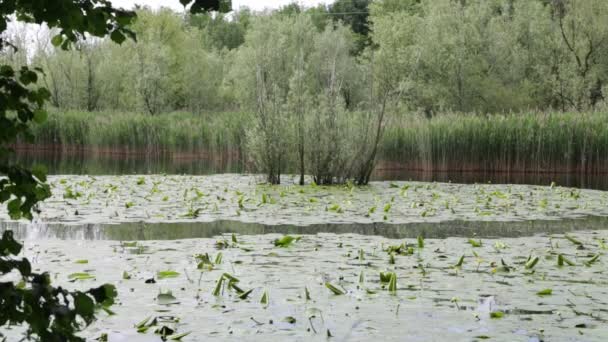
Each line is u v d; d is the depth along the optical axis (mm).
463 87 30406
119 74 35844
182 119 25078
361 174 13164
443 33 30547
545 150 16672
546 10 32719
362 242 6320
